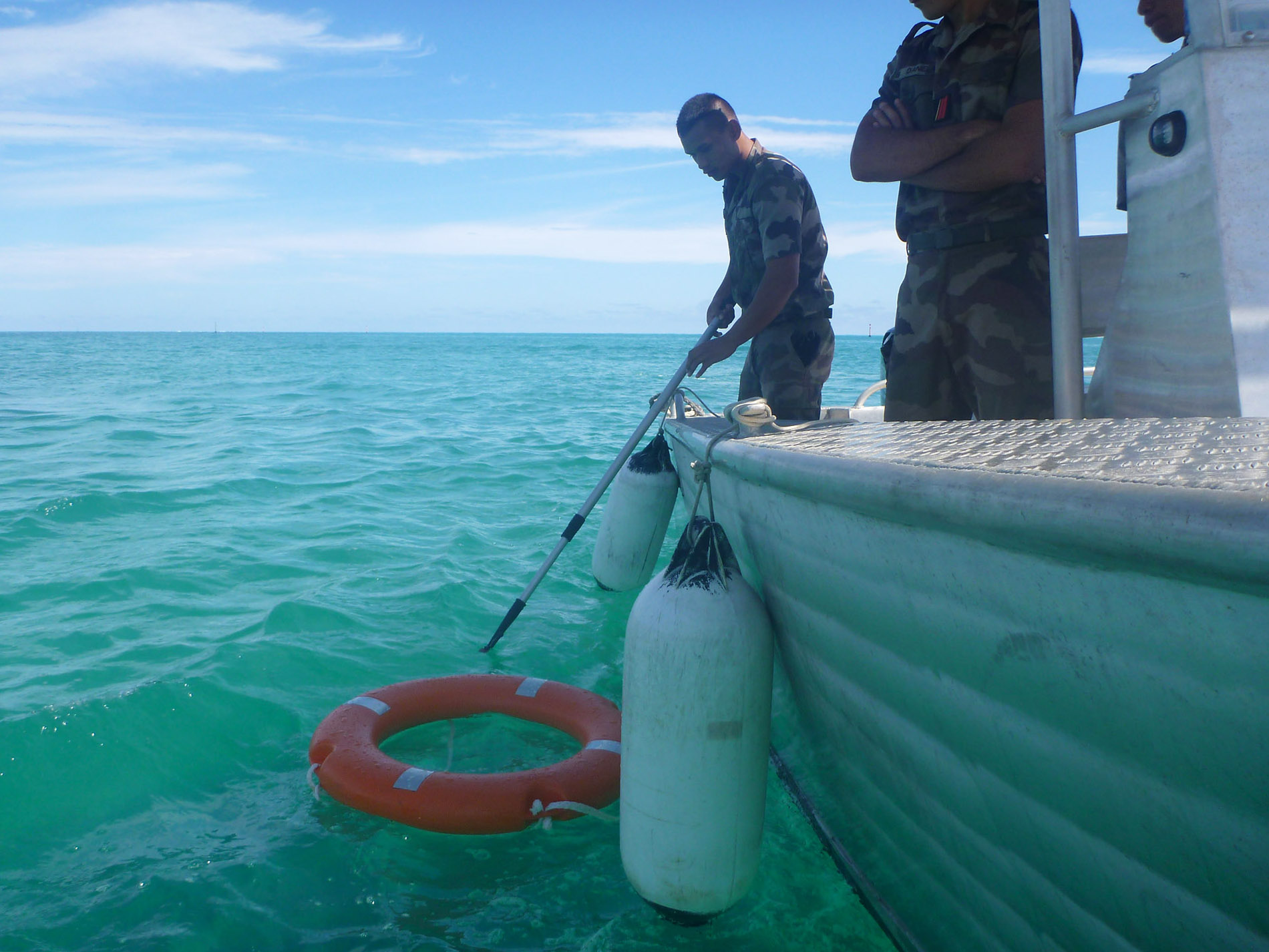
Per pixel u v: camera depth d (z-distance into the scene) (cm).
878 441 169
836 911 213
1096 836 112
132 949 195
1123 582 89
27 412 1405
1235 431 125
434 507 677
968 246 235
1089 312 234
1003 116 226
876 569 142
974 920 158
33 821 243
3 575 468
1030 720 116
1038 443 131
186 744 288
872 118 253
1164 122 168
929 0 237
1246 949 96
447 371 3344
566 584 479
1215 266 160
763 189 354
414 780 244
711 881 190
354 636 387
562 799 242
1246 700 82
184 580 464
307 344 10788
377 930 207
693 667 183
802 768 246
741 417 215
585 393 2069
